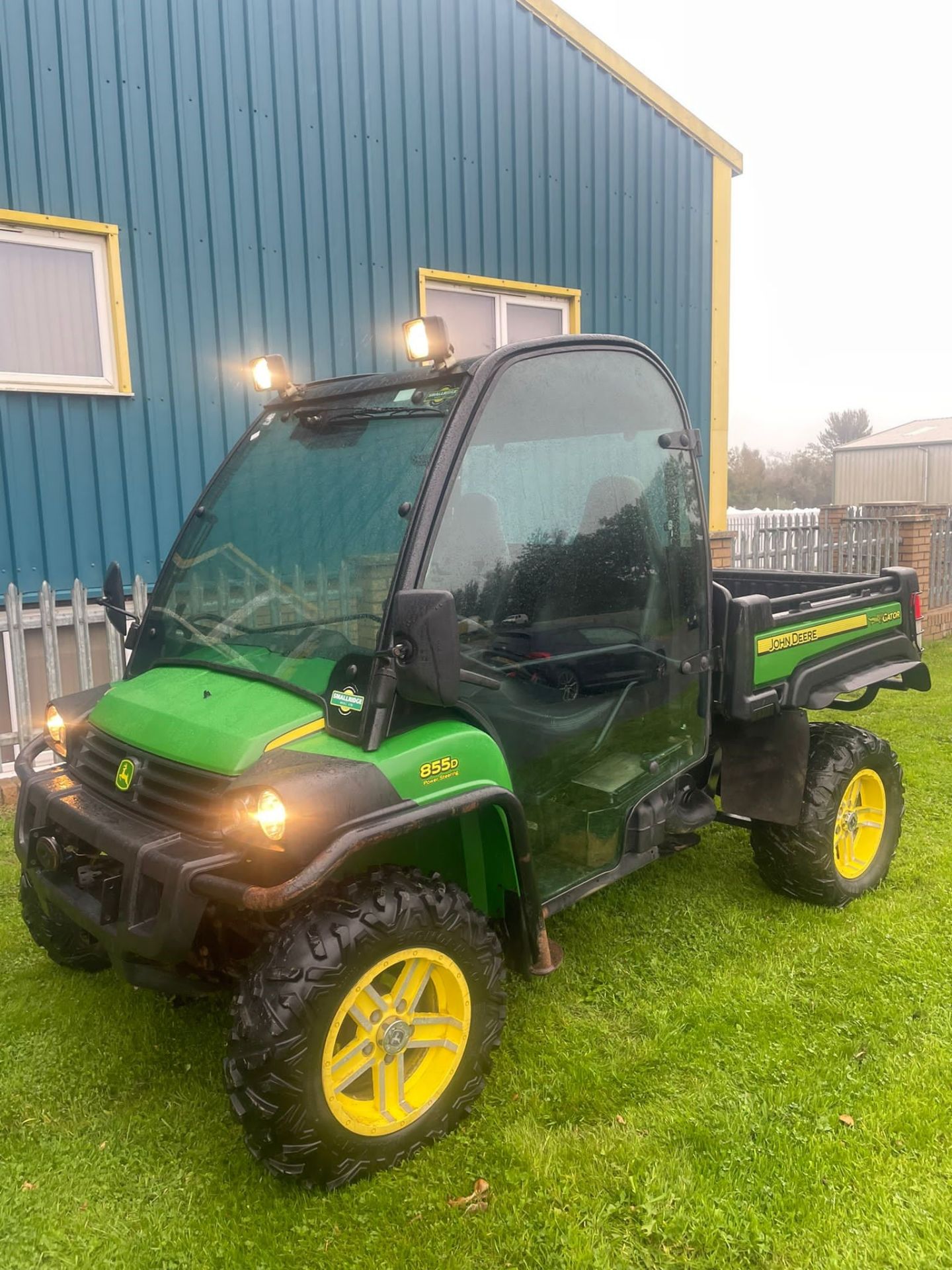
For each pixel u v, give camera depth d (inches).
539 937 109.3
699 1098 105.0
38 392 243.0
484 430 105.0
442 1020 99.9
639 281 367.6
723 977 130.2
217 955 103.0
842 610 153.1
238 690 104.7
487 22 311.9
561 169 337.1
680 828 134.9
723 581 198.1
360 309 293.0
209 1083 111.1
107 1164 98.3
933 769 216.4
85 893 102.7
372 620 97.7
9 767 217.6
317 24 275.4
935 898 153.5
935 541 418.0
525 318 340.5
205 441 269.6
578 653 115.9
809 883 147.0
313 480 114.3
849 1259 83.7
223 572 118.1
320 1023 87.6
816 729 155.9
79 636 220.2
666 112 365.1
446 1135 100.3
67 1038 120.5
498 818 104.6
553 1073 110.3
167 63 251.4
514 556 107.6
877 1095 104.7
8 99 229.3
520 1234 87.4
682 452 130.5
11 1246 88.0
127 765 103.7
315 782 87.3
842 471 1174.3
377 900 93.4
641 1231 87.4
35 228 237.9
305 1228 88.6
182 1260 86.1
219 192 263.3
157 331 258.4
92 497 253.6
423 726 98.4
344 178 285.1
